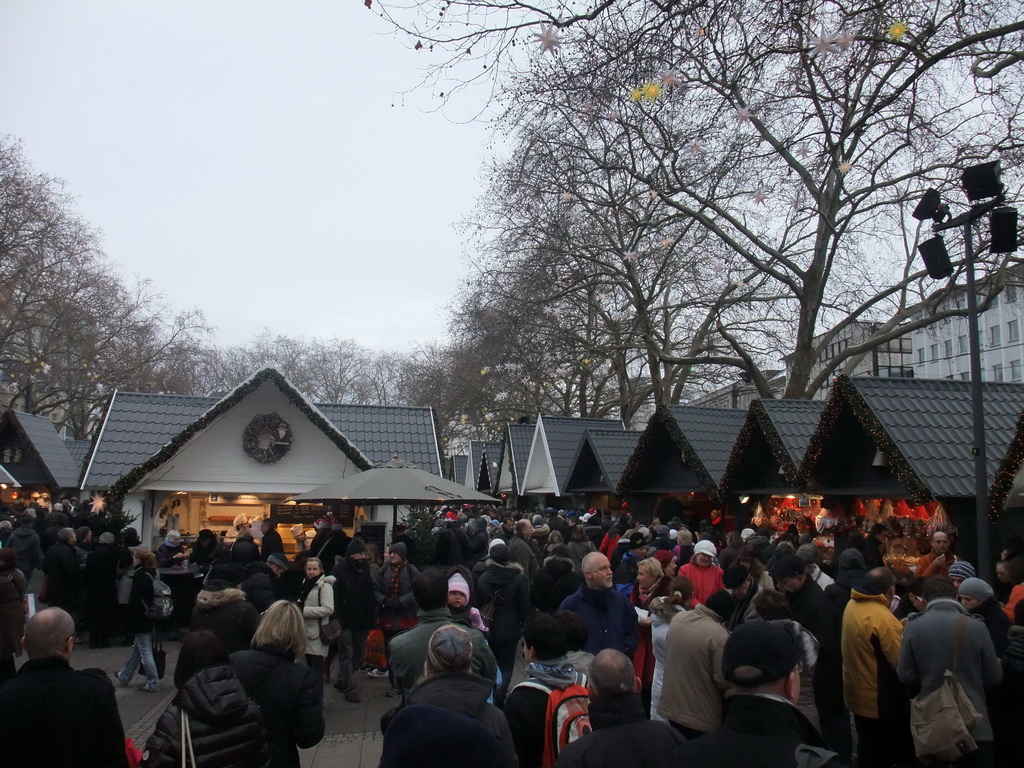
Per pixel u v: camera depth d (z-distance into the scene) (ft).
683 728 17.10
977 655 17.76
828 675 20.43
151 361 171.63
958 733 16.96
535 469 98.02
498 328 110.42
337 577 31.94
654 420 64.03
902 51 43.04
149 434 62.85
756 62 37.04
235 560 32.65
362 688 33.81
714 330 101.30
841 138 50.83
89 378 156.35
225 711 12.71
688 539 37.37
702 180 69.26
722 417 63.87
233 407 59.06
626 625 21.81
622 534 47.42
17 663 37.32
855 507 48.06
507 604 27.55
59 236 136.26
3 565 25.40
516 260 104.68
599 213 91.56
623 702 11.57
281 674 15.71
